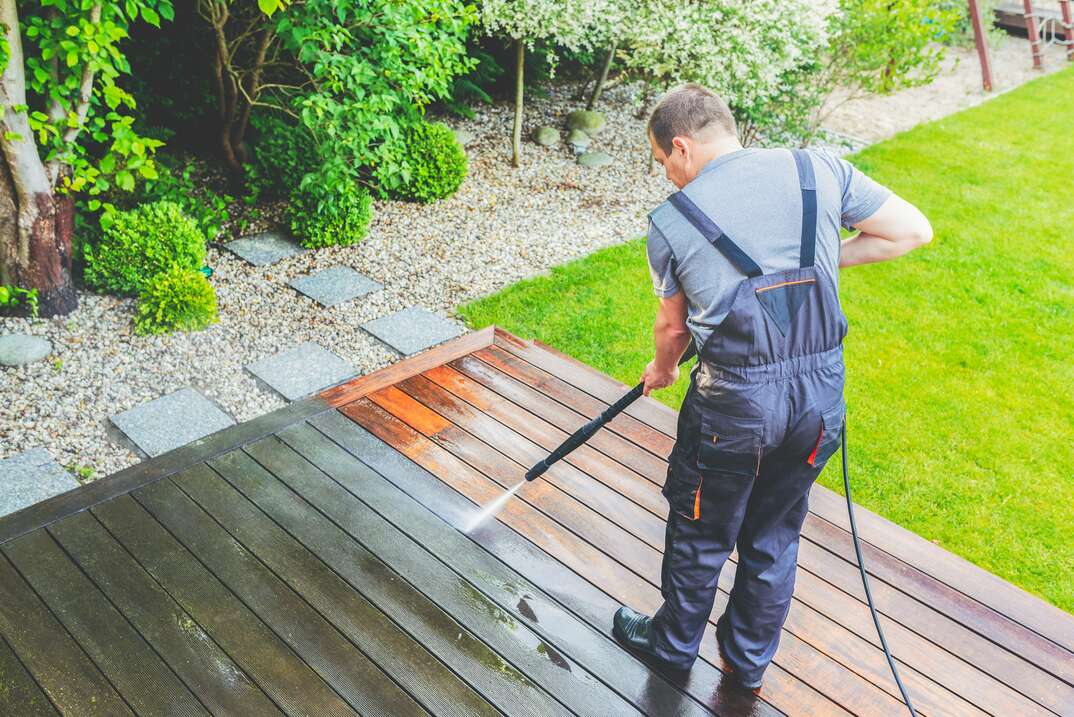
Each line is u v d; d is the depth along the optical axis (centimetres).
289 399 362
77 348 381
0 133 355
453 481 274
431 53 477
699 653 218
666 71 601
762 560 194
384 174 495
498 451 291
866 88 645
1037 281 517
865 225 172
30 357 367
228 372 378
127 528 247
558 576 240
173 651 209
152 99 524
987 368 427
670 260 170
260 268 468
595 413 316
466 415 309
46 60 367
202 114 552
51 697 196
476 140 662
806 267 166
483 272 487
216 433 290
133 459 321
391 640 215
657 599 234
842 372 176
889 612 235
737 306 164
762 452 172
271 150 511
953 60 1031
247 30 475
